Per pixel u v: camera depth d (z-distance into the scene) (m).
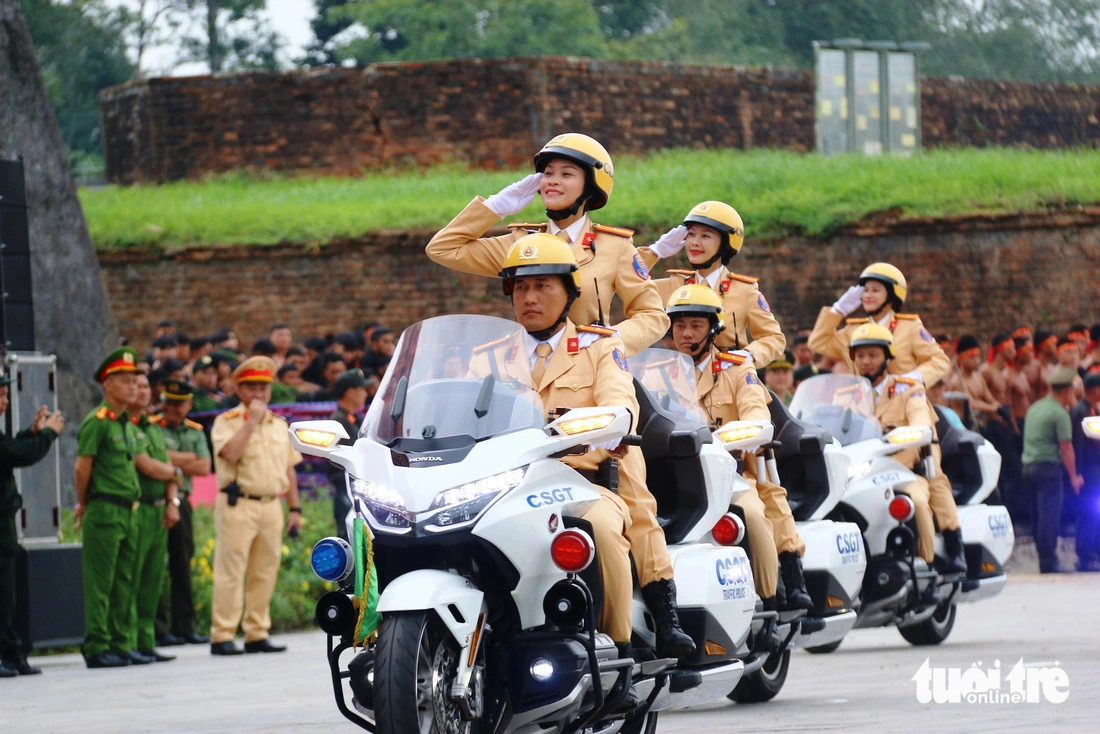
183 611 24.38
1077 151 56.59
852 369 22.78
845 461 17.95
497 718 10.01
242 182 49.56
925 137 56.47
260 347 30.97
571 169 12.97
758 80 52.84
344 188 47.41
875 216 44.69
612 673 10.54
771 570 15.31
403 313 42.84
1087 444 33.66
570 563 9.87
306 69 49.81
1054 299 46.12
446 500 9.74
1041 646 20.00
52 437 20.59
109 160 52.69
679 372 14.30
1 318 23.69
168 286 42.59
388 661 9.30
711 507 13.14
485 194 45.28
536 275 11.40
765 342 17.64
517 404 10.49
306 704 15.73
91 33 85.12
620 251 13.23
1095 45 86.12
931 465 21.14
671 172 47.28
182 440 23.95
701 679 12.43
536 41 73.25
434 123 49.22
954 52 83.50
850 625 17.52
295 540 26.39
